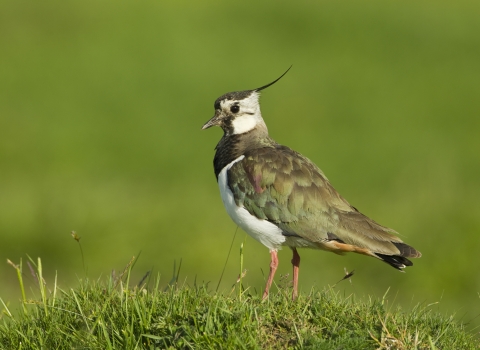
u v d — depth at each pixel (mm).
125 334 7055
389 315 7547
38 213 14883
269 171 8898
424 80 26734
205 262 14219
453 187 17734
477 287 14023
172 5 33125
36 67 26422
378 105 24812
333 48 29312
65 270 14195
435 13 32719
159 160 20422
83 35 29703
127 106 24016
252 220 8961
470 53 29156
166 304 7508
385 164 20312
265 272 14203
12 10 31516
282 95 25266
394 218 15688
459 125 23438
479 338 8062
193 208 15938
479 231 14773
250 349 6789
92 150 20828
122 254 14344
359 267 14516
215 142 21828
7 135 21422
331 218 8734
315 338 6930
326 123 23391
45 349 7262
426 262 14430
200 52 28469
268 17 31938
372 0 34094
